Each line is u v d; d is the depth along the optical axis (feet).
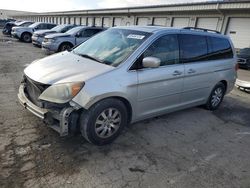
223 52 18.04
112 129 11.88
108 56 12.75
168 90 13.91
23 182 8.84
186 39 15.03
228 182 10.00
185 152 12.02
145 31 13.78
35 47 52.34
